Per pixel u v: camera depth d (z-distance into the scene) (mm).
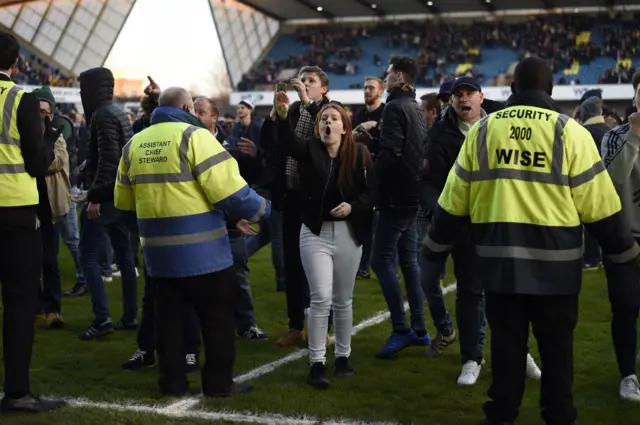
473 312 4555
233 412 3973
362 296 7398
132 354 5277
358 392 4344
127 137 5426
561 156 3291
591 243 8883
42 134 4012
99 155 5359
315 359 4453
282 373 4766
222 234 4152
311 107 5281
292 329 5547
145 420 3826
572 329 3438
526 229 3332
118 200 4332
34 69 31984
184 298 4266
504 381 3482
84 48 35719
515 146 3348
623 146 4113
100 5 34938
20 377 3971
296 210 5398
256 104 33500
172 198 4027
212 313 4191
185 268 4055
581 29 33625
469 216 3594
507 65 33250
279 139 4555
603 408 4062
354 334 5863
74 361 5098
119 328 6027
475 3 33750
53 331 6016
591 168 3289
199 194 4062
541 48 33188
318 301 4465
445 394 4316
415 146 5059
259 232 7598
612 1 32594
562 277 3316
